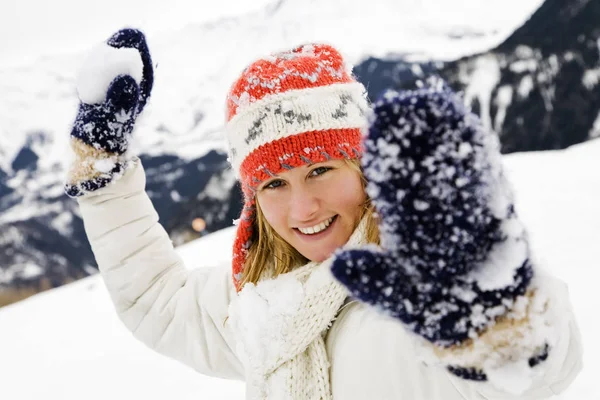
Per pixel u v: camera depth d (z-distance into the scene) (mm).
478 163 551
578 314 2480
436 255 569
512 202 588
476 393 702
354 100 1103
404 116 549
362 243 1000
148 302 1324
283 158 1015
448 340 596
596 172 5824
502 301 580
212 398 2697
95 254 1319
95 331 4961
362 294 604
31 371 4164
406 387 803
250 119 1061
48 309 6605
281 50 1209
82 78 1159
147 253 1333
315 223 1022
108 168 1203
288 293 1007
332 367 948
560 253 3400
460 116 555
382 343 837
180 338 1318
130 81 1147
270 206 1074
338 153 1014
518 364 585
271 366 980
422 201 551
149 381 3211
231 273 1315
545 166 6816
